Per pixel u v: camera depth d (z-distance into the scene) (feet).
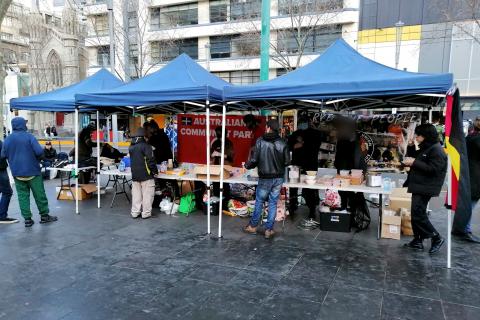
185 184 24.61
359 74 16.83
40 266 14.34
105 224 20.27
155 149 24.72
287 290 12.37
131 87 20.76
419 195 15.60
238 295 11.99
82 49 148.66
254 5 95.96
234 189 24.40
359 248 16.65
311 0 63.36
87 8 87.51
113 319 10.48
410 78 14.34
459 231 17.90
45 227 19.66
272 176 17.54
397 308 11.15
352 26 81.30
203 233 18.78
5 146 19.11
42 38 139.85
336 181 18.48
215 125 27.22
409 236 18.52
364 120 26.12
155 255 15.62
